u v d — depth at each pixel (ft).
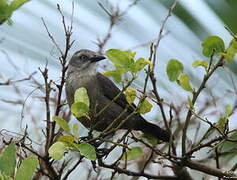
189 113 27.96
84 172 36.27
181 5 28.07
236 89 29.81
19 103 32.58
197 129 32.24
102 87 37.78
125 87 25.26
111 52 24.63
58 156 22.38
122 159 29.25
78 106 23.90
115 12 34.01
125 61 24.64
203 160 32.94
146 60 24.57
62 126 23.50
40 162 28.58
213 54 26.27
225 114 26.20
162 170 34.83
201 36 28.17
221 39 25.99
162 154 28.27
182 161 28.02
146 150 35.96
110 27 34.04
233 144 30.45
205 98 33.37
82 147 22.74
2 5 22.26
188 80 26.73
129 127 31.32
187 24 28.19
